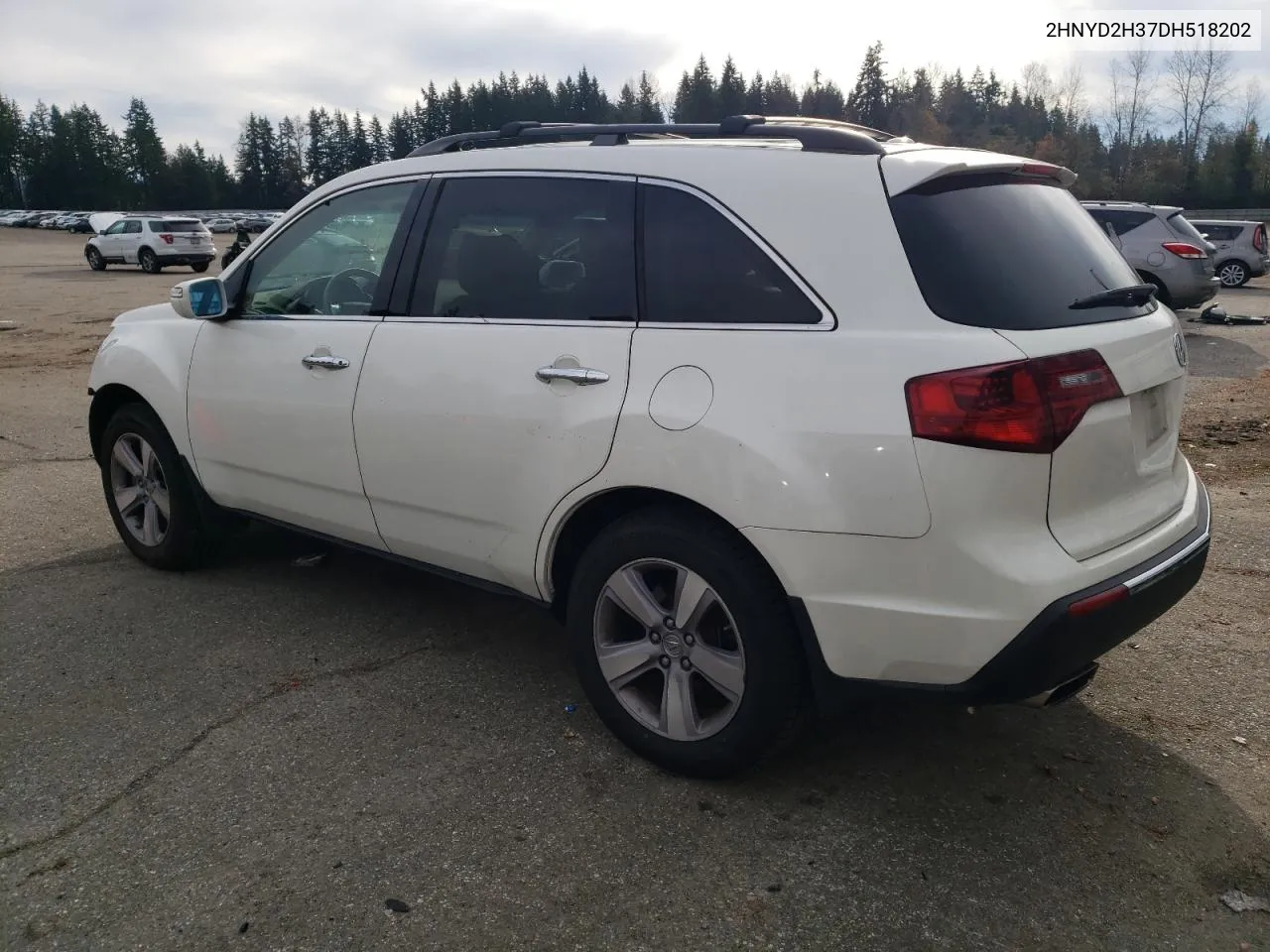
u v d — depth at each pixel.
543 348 3.17
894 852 2.75
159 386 4.49
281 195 132.12
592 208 3.21
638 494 3.02
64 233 67.44
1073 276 2.89
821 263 2.75
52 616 4.29
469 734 3.36
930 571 2.54
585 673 3.23
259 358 4.05
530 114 129.00
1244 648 3.99
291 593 4.58
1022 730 3.40
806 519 2.63
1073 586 2.53
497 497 3.30
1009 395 2.48
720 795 3.01
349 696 3.61
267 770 3.12
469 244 3.48
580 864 2.70
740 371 2.77
